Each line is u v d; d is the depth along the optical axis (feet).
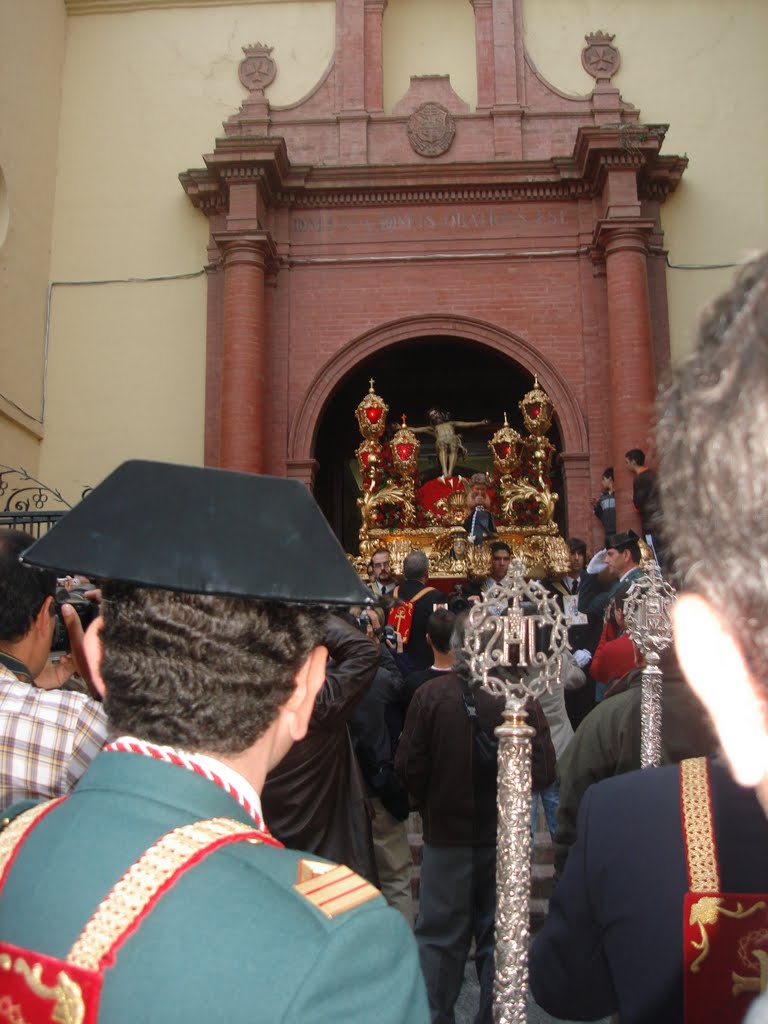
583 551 35.58
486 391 57.41
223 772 4.17
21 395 42.93
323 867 3.91
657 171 44.34
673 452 2.92
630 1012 4.88
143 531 4.41
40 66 45.52
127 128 47.65
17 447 42.24
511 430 44.42
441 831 13.65
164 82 48.08
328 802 13.23
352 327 44.37
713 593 2.80
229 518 4.49
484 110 46.21
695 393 2.78
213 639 4.17
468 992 16.52
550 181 44.39
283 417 43.47
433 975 13.42
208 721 4.10
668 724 10.02
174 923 3.45
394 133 46.19
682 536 2.90
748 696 2.87
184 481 4.62
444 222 45.06
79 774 7.61
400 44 48.42
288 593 4.28
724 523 2.67
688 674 3.12
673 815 5.08
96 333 45.57
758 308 2.66
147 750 4.10
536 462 44.19
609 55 47.14
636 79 47.32
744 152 46.21
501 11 47.42
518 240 44.75
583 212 44.80
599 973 5.50
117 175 47.16
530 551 41.60
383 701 16.74
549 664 7.49
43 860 3.77
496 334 44.24
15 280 42.65
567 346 43.88
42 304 45.27
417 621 26.25
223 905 3.51
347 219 45.16
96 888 3.59
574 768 10.91
